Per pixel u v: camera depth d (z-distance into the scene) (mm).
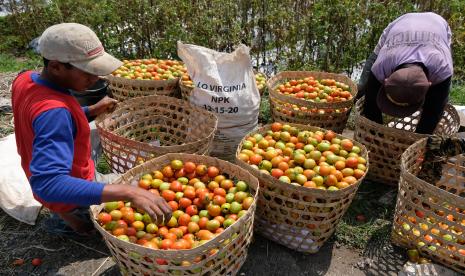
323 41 7059
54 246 3777
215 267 2980
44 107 2605
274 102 4934
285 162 3736
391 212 4258
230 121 4602
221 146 4809
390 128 4184
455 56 6969
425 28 3924
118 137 3986
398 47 3896
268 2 7391
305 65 7039
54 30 2611
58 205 3354
